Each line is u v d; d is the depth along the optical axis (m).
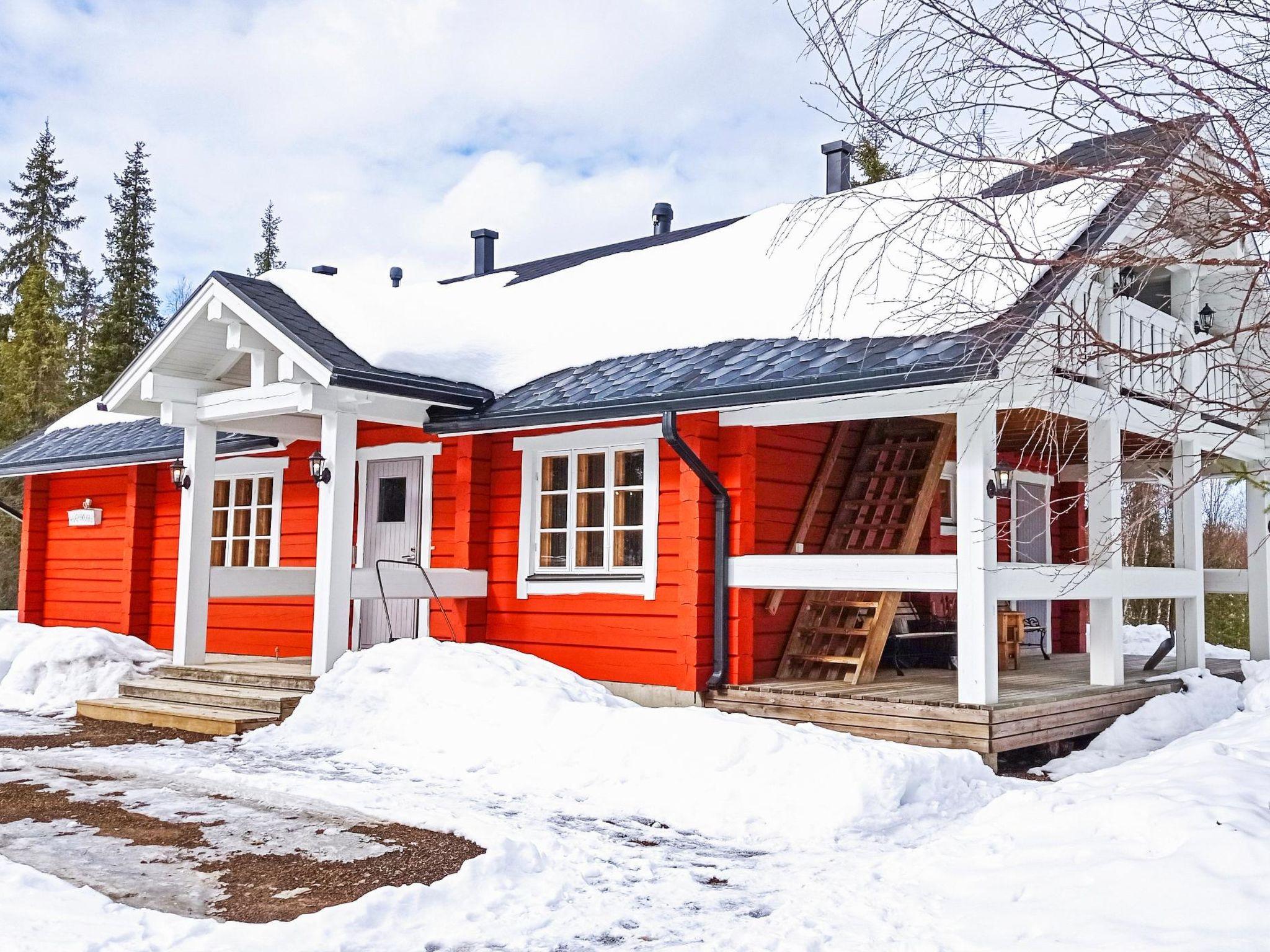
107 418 16.75
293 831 5.96
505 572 11.21
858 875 5.28
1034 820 5.32
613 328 11.48
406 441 12.06
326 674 9.75
